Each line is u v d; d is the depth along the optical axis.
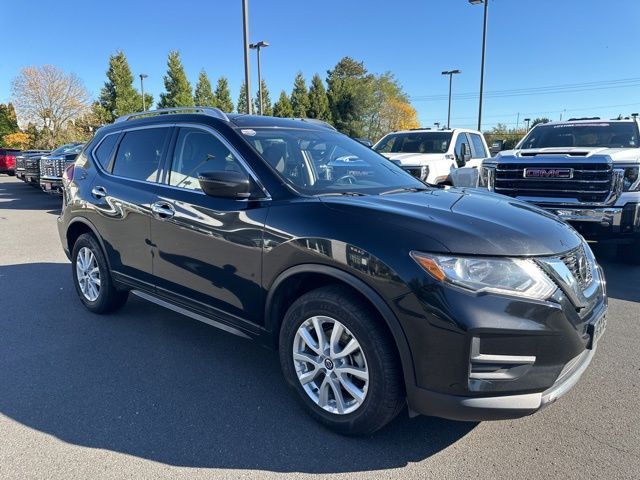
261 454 2.61
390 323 2.44
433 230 2.46
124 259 4.14
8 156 28.72
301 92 59.25
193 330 4.36
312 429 2.84
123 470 2.47
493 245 2.39
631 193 5.92
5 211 12.98
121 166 4.29
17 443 2.69
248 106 16.48
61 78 50.66
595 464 2.53
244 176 3.06
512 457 2.60
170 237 3.60
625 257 6.64
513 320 2.29
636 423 2.91
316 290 2.78
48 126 50.84
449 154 9.80
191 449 2.65
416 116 70.94
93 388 3.31
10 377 3.46
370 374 2.56
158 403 3.12
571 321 2.43
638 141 7.34
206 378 3.46
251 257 3.02
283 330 2.94
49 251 7.75
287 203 2.96
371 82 61.62
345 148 4.02
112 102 45.66
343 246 2.58
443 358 2.34
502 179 6.76
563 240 2.64
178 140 3.78
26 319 4.60
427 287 2.34
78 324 4.48
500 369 2.36
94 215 4.39
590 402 3.15
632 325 4.48
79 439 2.73
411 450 2.66
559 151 6.51
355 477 2.45
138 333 4.27
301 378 2.89
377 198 3.00
